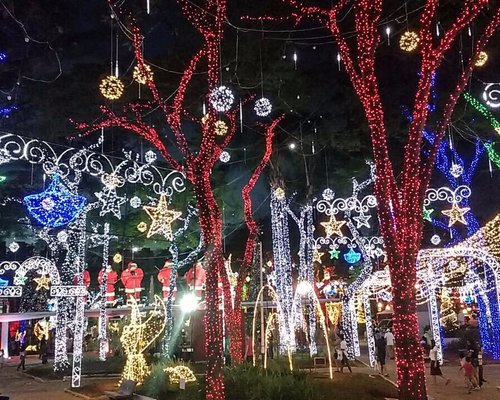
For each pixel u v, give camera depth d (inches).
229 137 534.9
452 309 1194.0
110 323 1261.1
